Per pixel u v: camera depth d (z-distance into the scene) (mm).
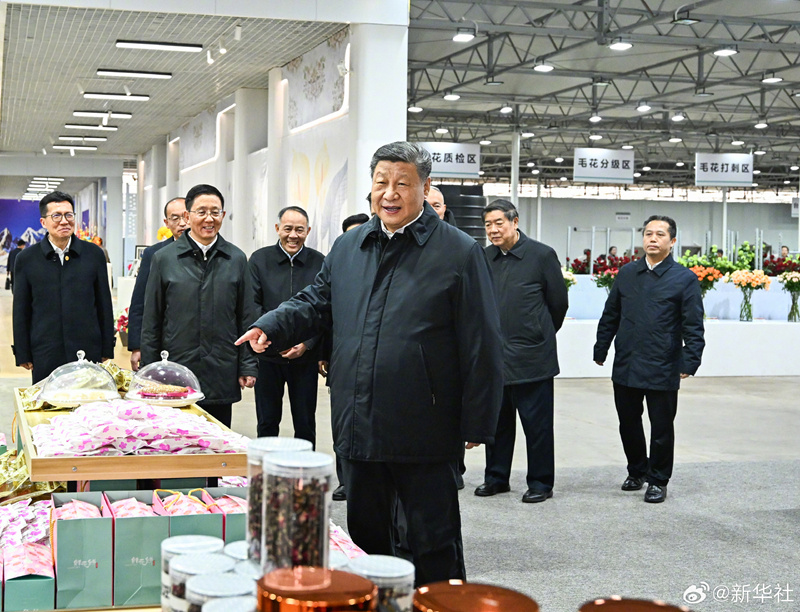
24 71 12266
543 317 4809
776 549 3984
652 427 4863
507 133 25922
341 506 4551
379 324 2396
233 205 13789
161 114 16297
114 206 24938
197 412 3154
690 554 3895
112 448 2354
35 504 2484
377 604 1144
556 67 17500
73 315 4555
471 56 16172
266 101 13266
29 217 32875
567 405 8375
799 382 10383
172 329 3918
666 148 29328
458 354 2426
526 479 5293
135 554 1940
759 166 33000
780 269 12078
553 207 36562
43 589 1891
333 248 2621
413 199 2387
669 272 4844
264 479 1261
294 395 4574
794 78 18109
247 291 4074
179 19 9094
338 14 8531
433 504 2432
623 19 14508
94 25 9516
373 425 2375
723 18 13812
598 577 3559
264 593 1087
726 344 10844
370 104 8633
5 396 7887
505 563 3727
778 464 5891
